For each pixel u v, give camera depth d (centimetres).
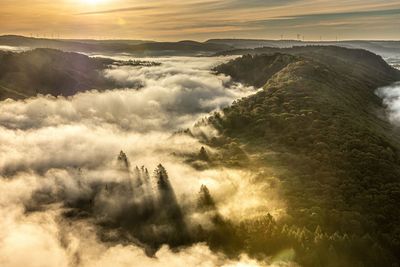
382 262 11056
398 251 11538
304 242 11825
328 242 11444
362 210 13225
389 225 12494
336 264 10956
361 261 11012
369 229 12338
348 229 12275
